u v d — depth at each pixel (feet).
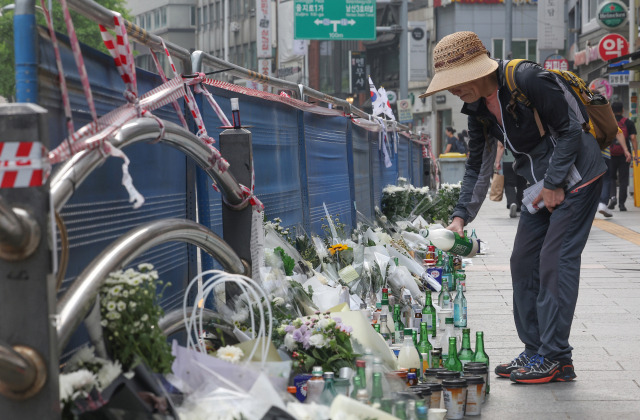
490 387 20.22
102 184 13.04
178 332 14.53
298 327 15.26
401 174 64.95
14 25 10.37
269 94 24.21
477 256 48.06
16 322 8.90
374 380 13.51
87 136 10.64
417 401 13.52
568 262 20.21
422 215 58.65
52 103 11.07
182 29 394.93
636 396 18.99
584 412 17.83
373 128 46.47
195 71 17.52
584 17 165.27
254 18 333.01
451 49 19.97
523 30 267.80
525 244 21.13
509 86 19.89
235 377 11.45
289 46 224.12
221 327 13.99
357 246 28.78
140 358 10.64
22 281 8.87
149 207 15.34
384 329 21.50
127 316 10.82
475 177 22.48
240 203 16.17
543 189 20.12
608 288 34.94
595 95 20.35
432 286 34.42
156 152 15.79
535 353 21.26
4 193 8.84
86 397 10.04
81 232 12.23
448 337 20.57
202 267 19.04
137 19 426.92
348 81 309.63
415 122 294.87
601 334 25.85
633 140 81.51
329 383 13.25
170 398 10.77
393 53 296.10
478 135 22.17
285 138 27.35
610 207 78.48
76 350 11.90
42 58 10.68
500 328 27.09
